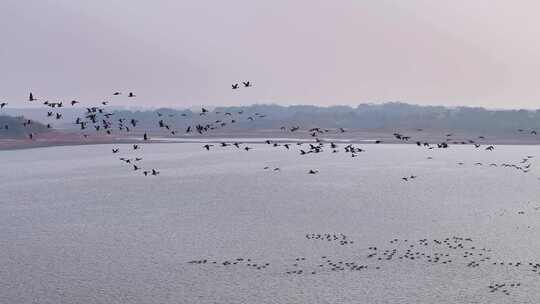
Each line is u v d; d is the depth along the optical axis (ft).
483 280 185.98
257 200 375.86
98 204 363.35
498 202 360.07
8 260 218.18
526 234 256.11
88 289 180.96
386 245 237.45
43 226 288.51
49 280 191.11
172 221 299.38
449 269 199.31
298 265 206.69
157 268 204.64
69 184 473.26
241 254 223.92
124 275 196.54
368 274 194.29
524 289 176.14
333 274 194.80
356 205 350.23
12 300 171.42
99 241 250.57
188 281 188.75
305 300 168.04
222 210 335.06
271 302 166.71
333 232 265.75
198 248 234.99
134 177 525.34
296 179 502.79
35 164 655.35
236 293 175.32
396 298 168.86
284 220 298.97
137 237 258.16
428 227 276.41
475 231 264.52
